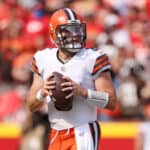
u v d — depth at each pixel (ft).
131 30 118.93
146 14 127.85
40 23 115.85
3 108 90.22
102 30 115.96
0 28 116.26
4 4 130.93
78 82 49.21
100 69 49.32
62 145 49.80
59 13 49.21
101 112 86.94
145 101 91.91
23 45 111.55
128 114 89.71
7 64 107.04
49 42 110.52
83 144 49.29
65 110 49.24
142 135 78.13
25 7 128.26
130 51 103.45
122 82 93.40
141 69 97.09
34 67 50.93
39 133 73.46
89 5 128.57
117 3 130.31
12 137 79.00
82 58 49.52
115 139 78.07
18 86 100.99
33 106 50.78
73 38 48.49
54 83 48.03
